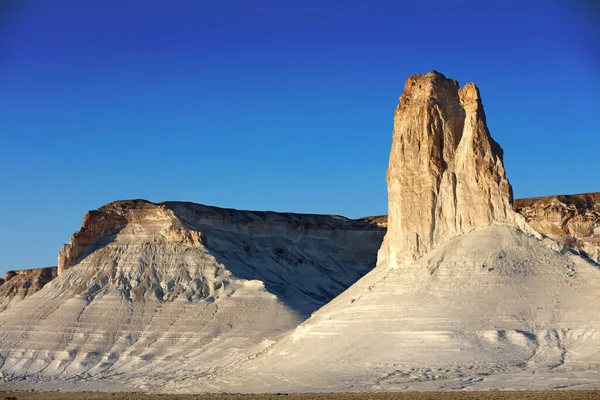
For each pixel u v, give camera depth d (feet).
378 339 417.49
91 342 620.90
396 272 464.65
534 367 369.50
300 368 428.56
